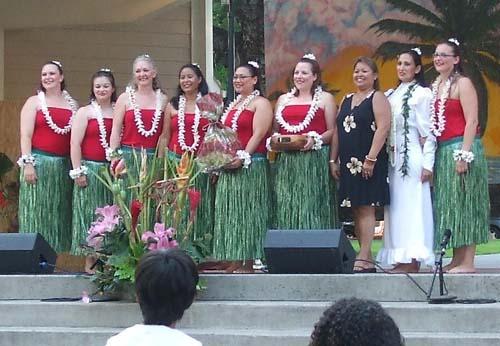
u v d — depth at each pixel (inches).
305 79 292.0
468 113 270.8
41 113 309.1
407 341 229.5
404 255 278.1
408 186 279.9
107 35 484.1
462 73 280.7
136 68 304.5
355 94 289.9
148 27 486.9
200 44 491.2
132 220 252.2
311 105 289.6
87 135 307.1
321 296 256.7
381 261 285.9
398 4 706.2
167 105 306.0
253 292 260.4
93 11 466.3
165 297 132.0
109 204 303.9
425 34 708.0
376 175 281.0
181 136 300.0
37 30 476.1
